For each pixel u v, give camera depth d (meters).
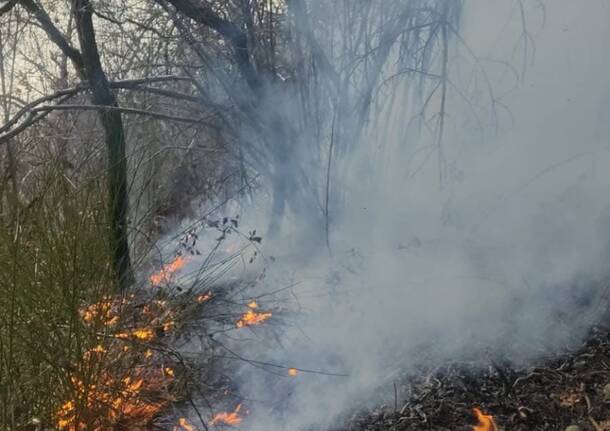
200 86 4.87
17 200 3.45
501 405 3.06
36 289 3.07
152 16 4.89
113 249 3.55
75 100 5.48
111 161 4.43
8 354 2.93
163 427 3.16
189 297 3.94
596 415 2.93
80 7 4.65
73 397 2.95
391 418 3.07
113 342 3.33
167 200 5.06
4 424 2.85
